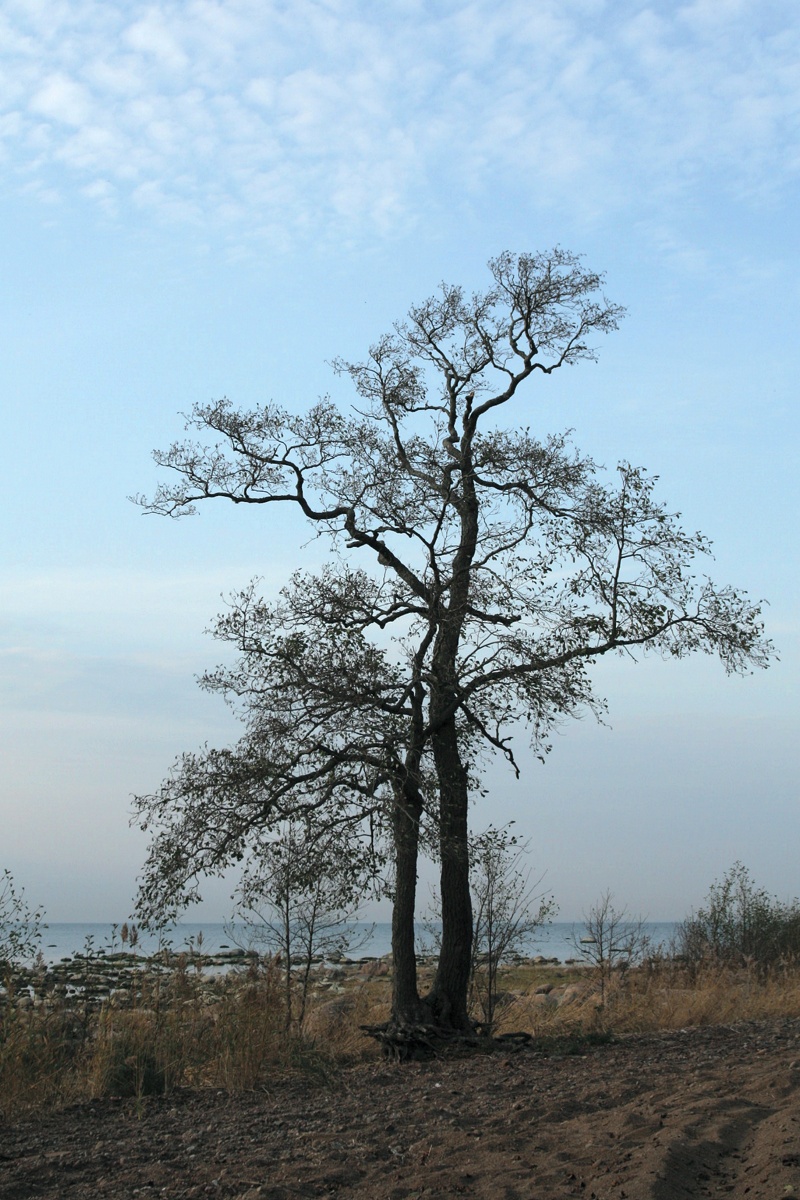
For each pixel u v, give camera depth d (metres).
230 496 15.64
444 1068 12.18
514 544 14.81
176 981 13.64
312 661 13.65
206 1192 6.79
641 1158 6.20
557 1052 12.68
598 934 19.45
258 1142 8.41
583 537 14.19
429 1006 13.94
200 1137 8.77
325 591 14.39
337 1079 11.62
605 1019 16.11
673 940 22.77
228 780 13.58
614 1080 9.84
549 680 13.85
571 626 13.84
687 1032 14.05
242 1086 11.30
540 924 16.03
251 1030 12.57
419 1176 6.53
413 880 14.05
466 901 14.46
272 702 13.70
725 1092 8.20
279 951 15.42
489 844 14.53
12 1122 9.78
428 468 15.30
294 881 13.52
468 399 16.33
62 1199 6.92
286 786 13.68
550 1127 7.75
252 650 13.83
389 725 13.66
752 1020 15.51
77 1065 11.39
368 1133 8.31
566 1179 6.12
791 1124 6.44
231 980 15.29
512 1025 16.39
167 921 13.52
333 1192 6.57
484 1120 8.44
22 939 11.34
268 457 15.33
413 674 14.09
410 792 13.84
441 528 14.51
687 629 14.16
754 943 22.42
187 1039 12.29
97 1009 12.63
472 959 15.38
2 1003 11.40
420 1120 8.73
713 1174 6.01
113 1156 8.19
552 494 14.61
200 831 13.45
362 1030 14.41
